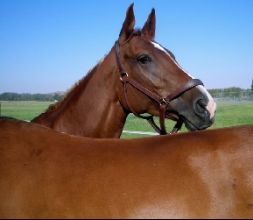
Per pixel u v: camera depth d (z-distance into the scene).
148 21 4.24
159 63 3.89
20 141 2.05
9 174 1.87
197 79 3.89
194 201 1.82
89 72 4.14
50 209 1.78
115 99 4.09
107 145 2.10
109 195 1.82
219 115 12.34
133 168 1.92
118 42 4.07
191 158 1.97
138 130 11.99
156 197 1.81
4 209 1.78
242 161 1.97
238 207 1.85
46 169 1.90
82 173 1.89
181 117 3.89
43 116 4.13
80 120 4.02
